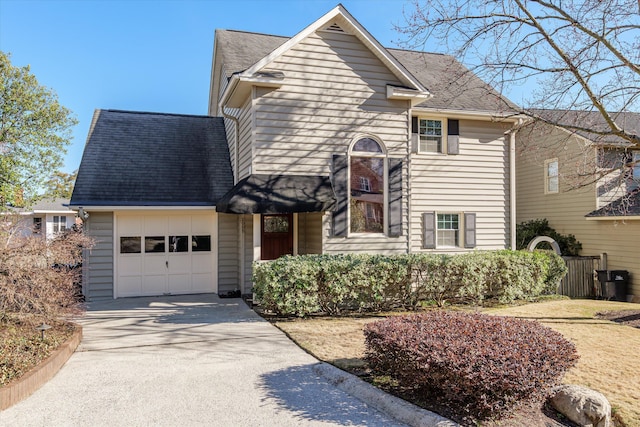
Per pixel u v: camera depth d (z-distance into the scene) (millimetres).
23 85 19125
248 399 4926
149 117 15125
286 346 7082
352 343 7172
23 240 6770
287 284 8992
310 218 12172
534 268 11586
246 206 9836
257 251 10625
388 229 11703
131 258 12430
